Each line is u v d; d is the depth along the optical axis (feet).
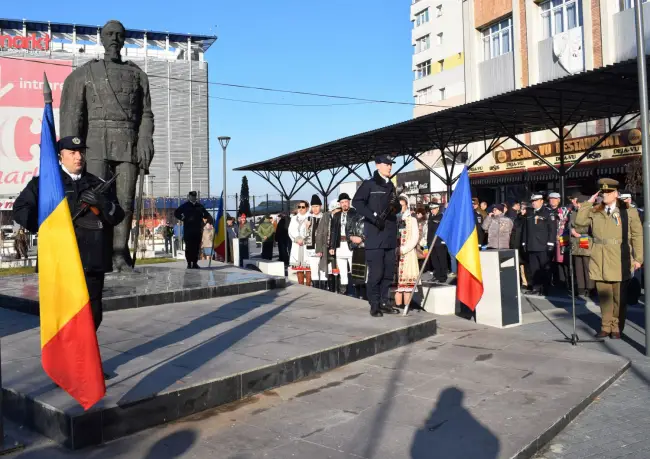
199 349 18.86
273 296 30.48
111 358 17.63
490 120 55.93
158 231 107.86
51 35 210.38
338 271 39.86
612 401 17.22
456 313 31.17
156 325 22.81
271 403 15.84
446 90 150.71
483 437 13.64
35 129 150.51
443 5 151.53
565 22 84.07
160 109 221.25
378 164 24.91
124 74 31.40
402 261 28.99
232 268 41.93
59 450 12.64
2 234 76.28
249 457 12.44
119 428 13.35
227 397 15.72
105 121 31.12
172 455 12.48
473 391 17.12
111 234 15.53
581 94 45.39
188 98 225.15
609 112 53.67
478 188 100.01
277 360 17.53
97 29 214.28
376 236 25.03
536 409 15.62
